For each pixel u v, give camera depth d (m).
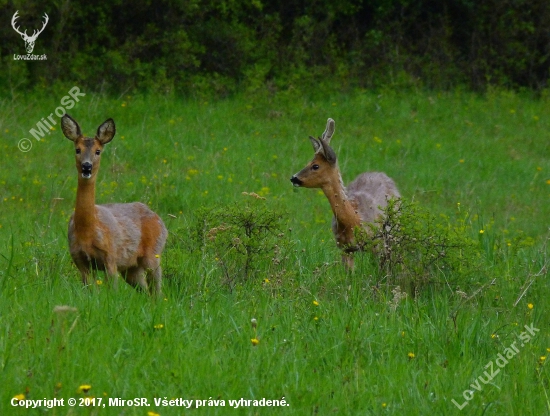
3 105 44.31
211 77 52.72
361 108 51.44
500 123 52.28
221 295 20.70
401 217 23.06
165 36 53.19
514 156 46.31
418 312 20.22
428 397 15.92
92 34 53.03
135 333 17.08
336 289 21.86
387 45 59.78
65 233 26.47
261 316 18.97
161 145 41.16
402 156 44.16
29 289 19.45
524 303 22.55
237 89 52.81
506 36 61.69
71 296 18.80
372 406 15.33
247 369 15.95
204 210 24.33
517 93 60.12
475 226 33.03
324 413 14.76
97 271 21.97
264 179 37.75
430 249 22.84
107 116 45.09
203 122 46.22
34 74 49.00
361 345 17.84
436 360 17.91
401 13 61.47
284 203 33.78
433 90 57.56
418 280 22.61
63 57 50.78
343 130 47.91
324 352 17.27
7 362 14.70
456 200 37.88
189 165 38.81
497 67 61.31
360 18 61.97
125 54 52.16
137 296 19.80
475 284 22.77
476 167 43.66
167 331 17.08
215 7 56.59
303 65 55.69
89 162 21.05
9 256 23.38
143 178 35.12
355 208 26.20
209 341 17.12
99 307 18.14
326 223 32.28
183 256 24.16
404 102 53.41
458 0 61.88
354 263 24.45
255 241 22.80
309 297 20.95
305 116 49.34
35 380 14.45
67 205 32.75
